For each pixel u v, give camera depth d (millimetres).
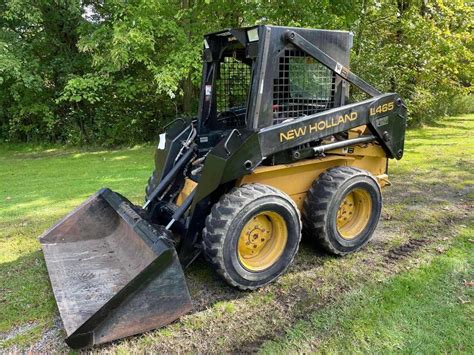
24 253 3943
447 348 2420
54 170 8430
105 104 11266
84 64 10734
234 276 2943
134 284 2453
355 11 8914
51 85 11227
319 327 2645
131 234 3254
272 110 3104
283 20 8016
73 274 3059
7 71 9680
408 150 8547
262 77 2988
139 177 7266
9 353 2504
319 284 3170
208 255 2904
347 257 3611
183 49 8391
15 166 9078
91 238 3664
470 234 4051
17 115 11375
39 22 10266
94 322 2369
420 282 3148
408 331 2580
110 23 9477
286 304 2918
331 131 3314
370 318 2717
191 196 3156
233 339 2559
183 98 10766
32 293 3168
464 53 11062
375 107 3588
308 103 3326
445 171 6648
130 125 11352
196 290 3125
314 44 3227
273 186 3305
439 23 10461
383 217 4570
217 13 8781
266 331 2627
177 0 9023
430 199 5203
